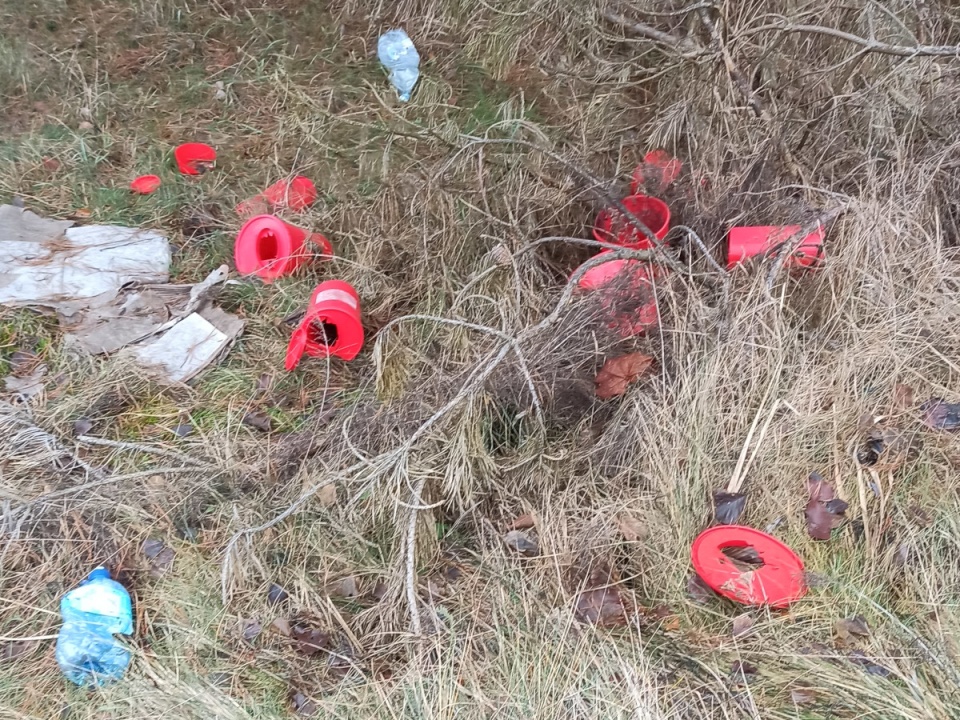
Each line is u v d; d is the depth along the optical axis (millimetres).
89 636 1892
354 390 2512
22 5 3941
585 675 1786
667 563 1992
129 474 2227
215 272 2789
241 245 2887
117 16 3982
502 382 2311
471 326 2176
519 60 3742
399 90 3676
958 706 1654
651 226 2832
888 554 1915
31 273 2783
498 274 2605
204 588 2010
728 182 2771
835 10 2895
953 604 1819
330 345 2574
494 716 1746
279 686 1844
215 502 2205
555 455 2244
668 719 1701
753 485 2074
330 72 3787
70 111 3547
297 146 3418
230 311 2760
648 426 2201
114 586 1963
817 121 2793
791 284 2447
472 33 3846
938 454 2045
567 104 3467
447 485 2145
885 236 2377
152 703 1812
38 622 1944
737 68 2795
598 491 2168
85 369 2525
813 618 1849
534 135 3205
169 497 2186
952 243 2561
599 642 1843
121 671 1872
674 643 1848
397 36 3836
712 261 2402
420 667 1829
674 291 2451
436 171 2811
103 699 1821
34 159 3307
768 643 1819
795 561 1889
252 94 3697
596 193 2756
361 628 1953
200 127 3533
